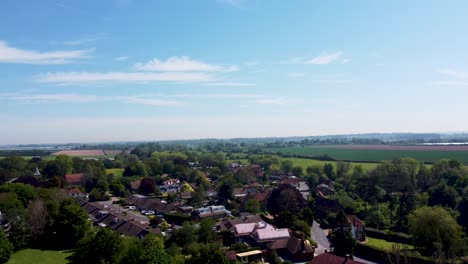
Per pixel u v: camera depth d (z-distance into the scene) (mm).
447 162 169875
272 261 90188
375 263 87438
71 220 103188
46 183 176000
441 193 128500
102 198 174000
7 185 129000
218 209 136625
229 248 94312
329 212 131250
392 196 142625
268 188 181625
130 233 107312
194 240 94000
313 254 94438
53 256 94125
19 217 101188
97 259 79688
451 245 88375
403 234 107500
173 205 145625
